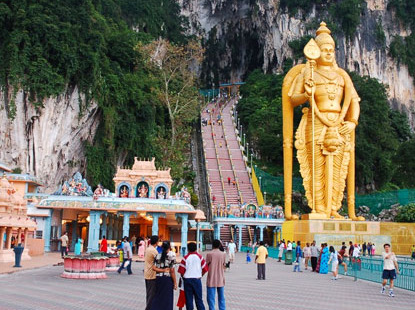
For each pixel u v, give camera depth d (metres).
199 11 123.88
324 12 101.31
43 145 46.53
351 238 35.66
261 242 21.16
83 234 40.62
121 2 88.94
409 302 14.98
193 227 45.91
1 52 46.12
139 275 21.08
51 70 46.56
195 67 121.12
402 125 89.06
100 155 51.88
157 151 61.47
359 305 13.78
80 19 51.34
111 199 34.31
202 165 68.69
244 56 124.38
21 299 12.56
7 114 45.84
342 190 38.78
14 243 26.95
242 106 91.62
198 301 10.30
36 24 46.09
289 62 99.19
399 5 101.56
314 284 19.73
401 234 36.56
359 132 70.62
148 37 78.38
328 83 38.81
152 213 34.25
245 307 12.62
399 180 75.62
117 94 54.25
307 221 35.94
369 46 99.12
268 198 63.12
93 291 14.83
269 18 107.12
